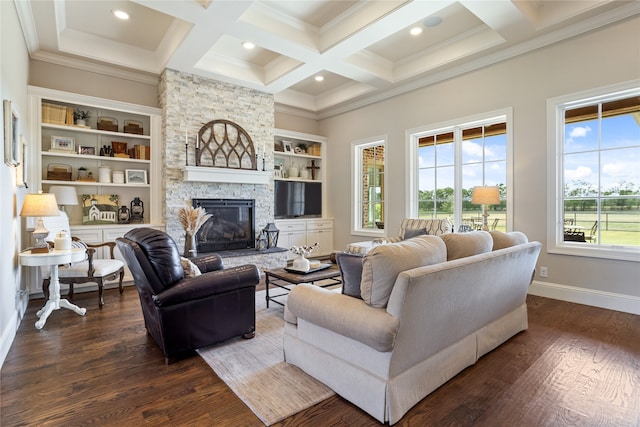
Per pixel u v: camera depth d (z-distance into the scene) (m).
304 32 3.97
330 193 6.88
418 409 1.77
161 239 2.31
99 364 2.29
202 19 3.39
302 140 6.86
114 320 3.13
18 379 2.09
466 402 1.83
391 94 5.49
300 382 2.05
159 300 2.22
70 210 4.46
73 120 4.31
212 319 2.49
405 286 1.54
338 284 4.11
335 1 3.54
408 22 3.46
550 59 3.78
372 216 6.18
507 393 1.92
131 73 4.73
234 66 5.03
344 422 1.68
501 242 2.55
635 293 3.27
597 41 3.43
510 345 2.54
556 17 3.45
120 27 4.05
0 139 2.40
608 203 3.52
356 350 1.78
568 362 2.28
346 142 6.48
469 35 4.16
